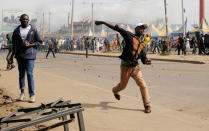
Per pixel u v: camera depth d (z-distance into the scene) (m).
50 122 4.06
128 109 5.00
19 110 2.66
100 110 4.90
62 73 11.27
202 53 24.50
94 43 33.81
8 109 4.80
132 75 4.84
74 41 42.62
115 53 30.56
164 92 7.04
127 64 4.78
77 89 6.82
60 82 7.92
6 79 8.51
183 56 22.20
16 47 5.45
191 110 5.10
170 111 4.96
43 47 42.91
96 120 4.30
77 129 3.80
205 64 15.66
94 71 12.07
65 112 2.44
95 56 26.61
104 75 10.56
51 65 15.34
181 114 4.77
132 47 4.71
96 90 6.74
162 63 16.73
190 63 16.56
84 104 5.31
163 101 5.93
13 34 5.48
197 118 4.51
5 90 6.63
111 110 4.91
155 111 4.91
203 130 3.87
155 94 6.75
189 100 6.04
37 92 6.43
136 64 4.81
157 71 12.14
